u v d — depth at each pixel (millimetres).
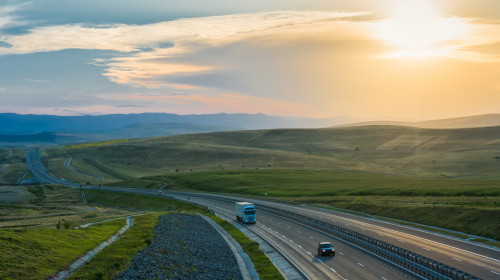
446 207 71938
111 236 57406
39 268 36156
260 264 47125
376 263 44125
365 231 64375
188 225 77438
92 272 37031
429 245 51750
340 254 49469
